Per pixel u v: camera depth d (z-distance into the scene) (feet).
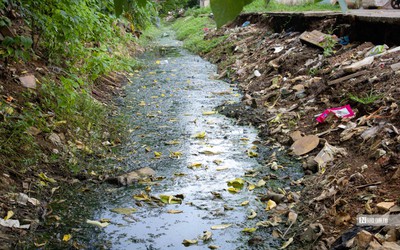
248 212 9.37
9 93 12.55
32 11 15.58
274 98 17.44
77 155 12.05
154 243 8.25
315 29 22.54
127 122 15.70
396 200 8.20
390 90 12.83
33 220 8.73
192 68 27.40
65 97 13.65
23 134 11.07
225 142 13.71
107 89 19.58
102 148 13.06
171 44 42.52
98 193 10.27
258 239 8.23
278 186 10.54
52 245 8.05
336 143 11.96
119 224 8.91
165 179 11.08
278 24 27.55
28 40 13.25
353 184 9.34
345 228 8.13
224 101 18.62
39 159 10.90
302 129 13.76
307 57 19.75
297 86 17.16
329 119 13.30
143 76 24.53
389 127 10.82
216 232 8.61
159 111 17.19
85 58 18.76
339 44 19.40
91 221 8.93
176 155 12.62
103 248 8.04
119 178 10.79
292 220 8.90
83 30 17.57
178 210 9.50
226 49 30.12
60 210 9.35
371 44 17.47
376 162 9.92
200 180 11.00
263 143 13.58
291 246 8.05
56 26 15.64
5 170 9.81
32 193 9.68
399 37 16.01
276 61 21.43
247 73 22.91
